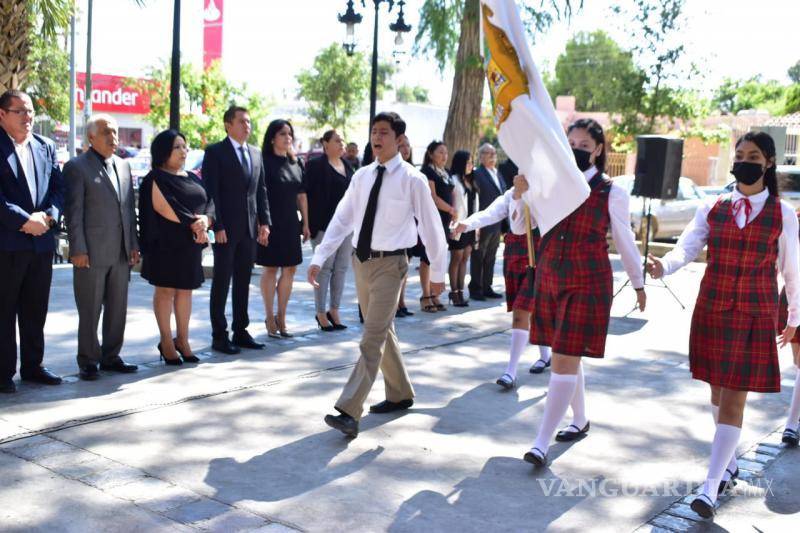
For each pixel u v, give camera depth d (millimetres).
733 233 3922
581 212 4281
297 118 41812
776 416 5492
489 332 7918
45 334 7152
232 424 4965
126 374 5984
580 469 4438
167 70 25891
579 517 3834
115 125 5781
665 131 25375
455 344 7395
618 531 3703
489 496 4039
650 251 15344
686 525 3781
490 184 9359
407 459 4496
